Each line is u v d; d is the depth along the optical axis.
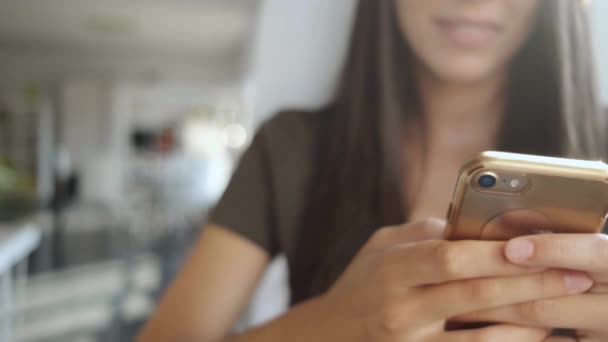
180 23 5.00
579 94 0.50
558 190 0.34
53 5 4.47
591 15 0.52
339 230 0.52
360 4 0.55
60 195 5.84
